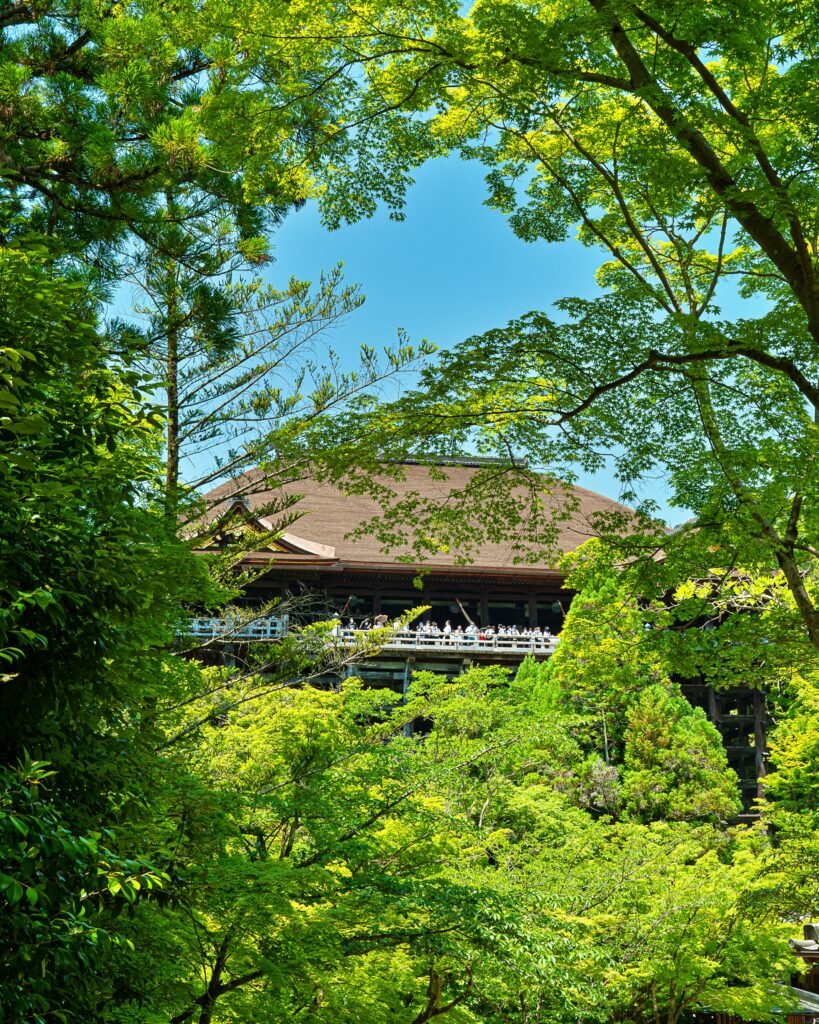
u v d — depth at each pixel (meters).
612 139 16.16
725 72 15.94
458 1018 12.12
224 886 8.65
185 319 12.71
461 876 13.88
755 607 17.53
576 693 26.86
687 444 14.32
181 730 12.18
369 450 14.18
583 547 15.82
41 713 5.77
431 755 16.28
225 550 14.54
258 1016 9.90
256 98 13.19
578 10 15.78
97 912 5.39
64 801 5.79
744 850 20.22
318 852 11.43
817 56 13.37
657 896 15.00
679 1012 15.88
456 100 15.74
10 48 11.28
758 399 13.80
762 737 36.56
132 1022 7.20
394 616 41.03
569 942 11.28
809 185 12.29
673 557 14.76
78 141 10.53
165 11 12.64
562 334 13.10
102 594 5.84
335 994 10.20
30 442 5.89
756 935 15.52
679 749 26.94
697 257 18.77
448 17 14.03
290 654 14.09
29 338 5.84
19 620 5.59
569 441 14.52
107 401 6.30
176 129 10.66
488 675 17.28
